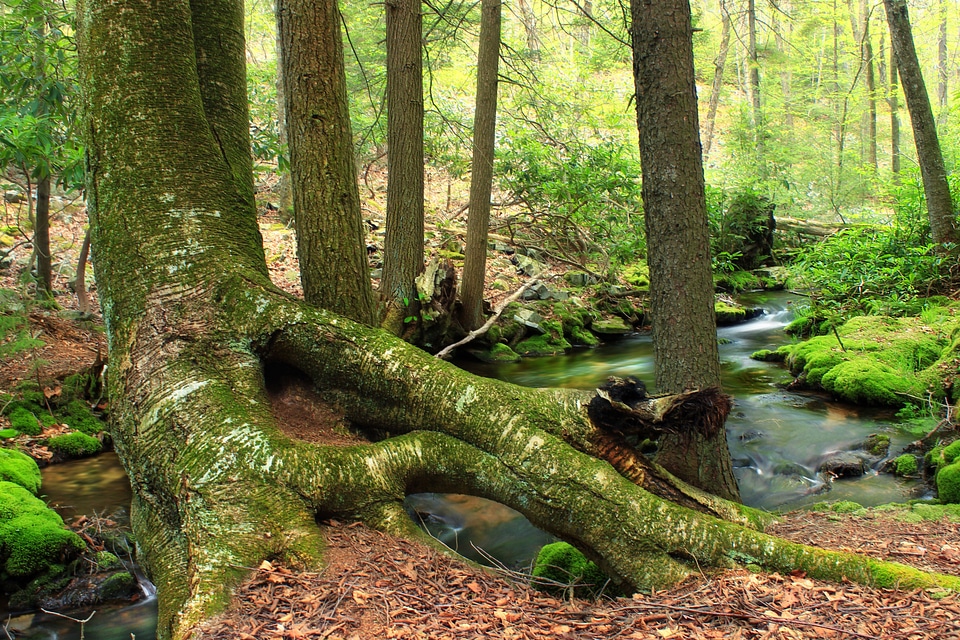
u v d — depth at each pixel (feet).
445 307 35.94
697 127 16.37
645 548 13.05
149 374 14.44
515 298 41.70
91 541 17.94
